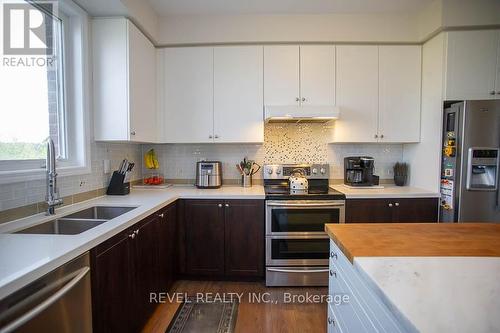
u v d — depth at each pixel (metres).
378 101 2.77
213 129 2.78
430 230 1.36
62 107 2.02
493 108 2.30
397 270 0.89
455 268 0.90
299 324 1.99
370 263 0.95
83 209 1.92
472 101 2.30
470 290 0.76
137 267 1.72
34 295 0.94
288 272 2.51
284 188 2.85
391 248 1.10
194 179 3.13
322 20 2.70
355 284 1.09
